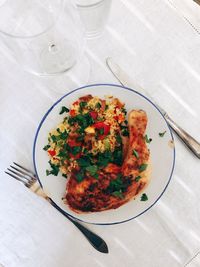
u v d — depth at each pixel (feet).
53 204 2.11
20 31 1.99
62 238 2.14
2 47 2.29
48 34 1.95
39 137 2.11
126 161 1.99
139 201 2.04
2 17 1.97
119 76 2.24
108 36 2.29
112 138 2.06
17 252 2.13
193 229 2.07
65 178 2.10
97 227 2.10
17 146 2.23
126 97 2.13
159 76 2.23
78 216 2.05
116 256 2.10
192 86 2.21
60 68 2.18
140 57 2.26
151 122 2.10
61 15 1.88
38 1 1.88
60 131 2.10
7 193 2.18
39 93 2.27
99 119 2.10
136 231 2.10
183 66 2.23
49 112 2.13
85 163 2.01
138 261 2.08
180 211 2.10
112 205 2.02
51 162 2.10
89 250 2.11
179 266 2.05
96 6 2.12
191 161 2.14
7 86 2.28
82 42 2.16
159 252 2.08
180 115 2.19
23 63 2.14
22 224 2.15
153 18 2.28
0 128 2.25
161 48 2.25
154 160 2.06
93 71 2.27
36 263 2.13
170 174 2.04
